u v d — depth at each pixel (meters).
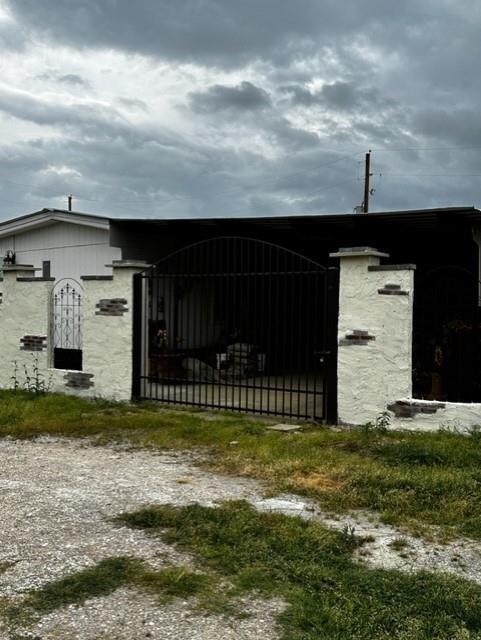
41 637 3.02
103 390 9.70
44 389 10.32
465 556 4.07
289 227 10.88
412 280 7.26
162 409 9.01
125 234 12.22
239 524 4.43
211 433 7.38
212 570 3.76
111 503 4.98
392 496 5.07
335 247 13.17
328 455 6.31
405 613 3.24
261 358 12.25
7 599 3.39
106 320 9.69
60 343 12.40
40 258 13.55
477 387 8.08
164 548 4.08
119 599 3.40
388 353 7.39
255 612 3.27
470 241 11.56
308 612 3.24
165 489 5.35
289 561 3.87
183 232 12.50
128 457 6.53
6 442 7.25
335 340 7.85
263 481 5.62
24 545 4.13
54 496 5.17
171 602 3.37
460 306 8.16
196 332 13.54
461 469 5.80
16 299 10.68
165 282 12.75
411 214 9.12
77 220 12.52
